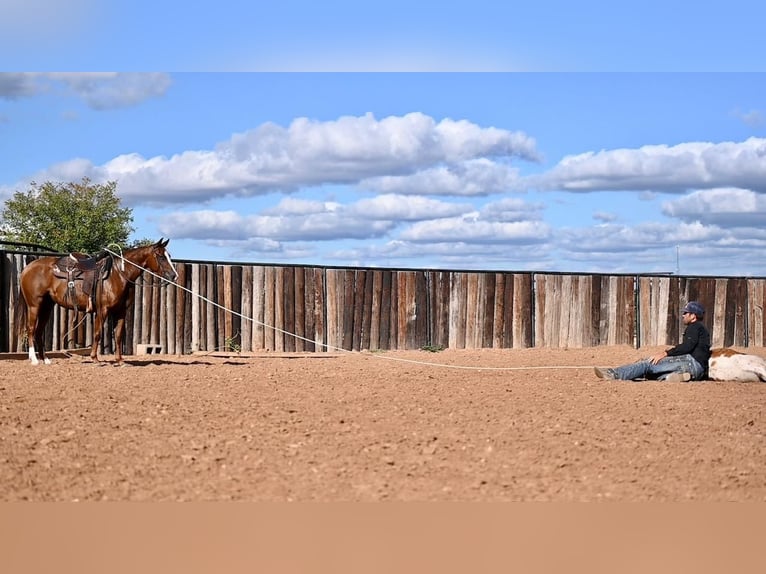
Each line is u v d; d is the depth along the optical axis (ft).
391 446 32.19
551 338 82.58
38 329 58.39
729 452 32.30
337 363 63.05
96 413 38.58
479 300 80.64
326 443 32.58
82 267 57.47
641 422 38.11
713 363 53.57
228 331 73.41
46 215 121.29
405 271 78.48
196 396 43.98
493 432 35.14
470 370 59.67
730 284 88.17
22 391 44.73
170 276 57.62
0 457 29.78
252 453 30.83
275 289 74.90
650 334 85.40
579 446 32.71
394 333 78.02
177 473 28.09
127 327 70.23
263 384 49.24
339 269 76.59
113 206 123.85
